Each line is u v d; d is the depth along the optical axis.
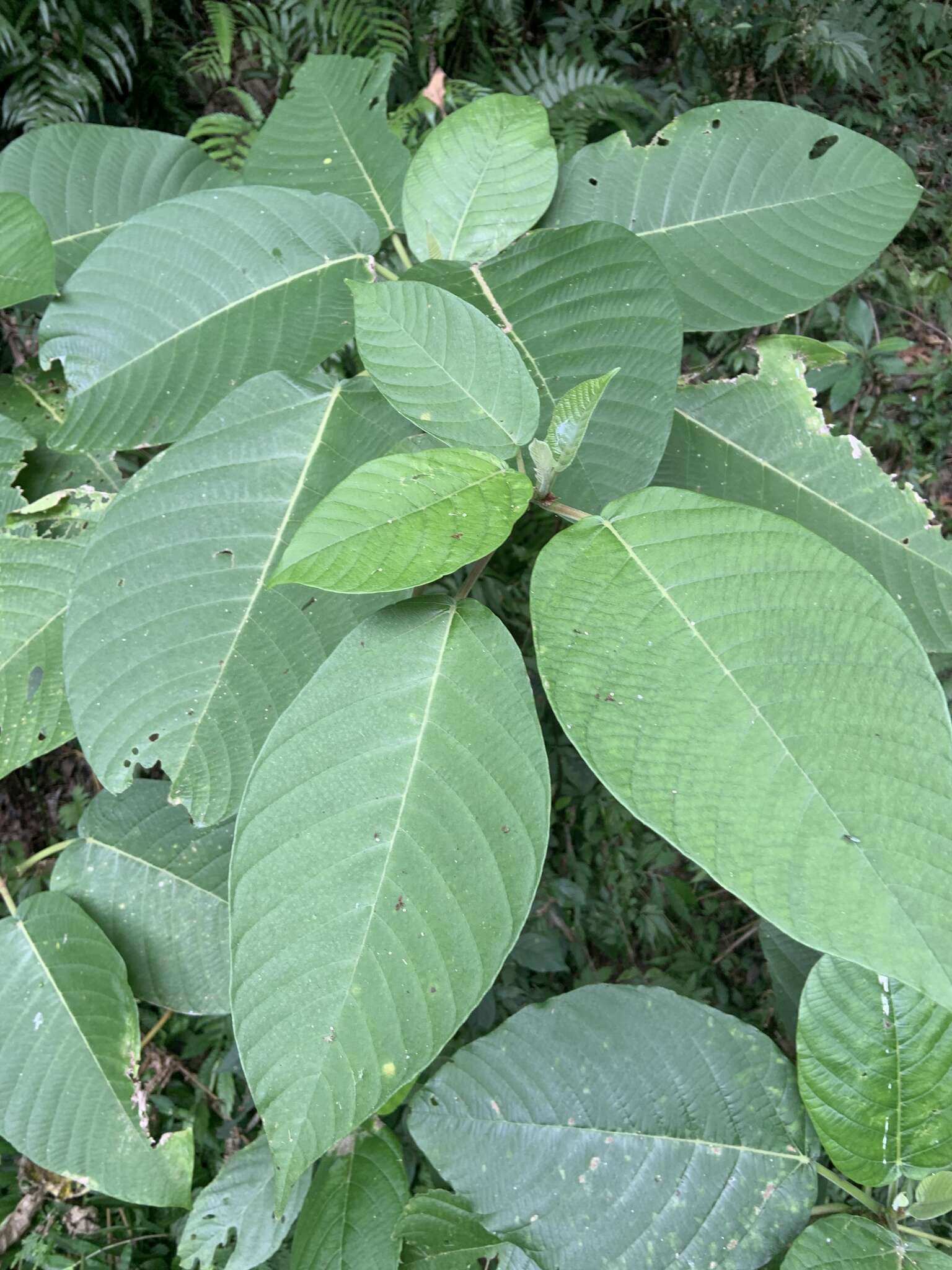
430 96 1.01
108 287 0.67
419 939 0.52
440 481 0.54
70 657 0.60
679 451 0.74
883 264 2.23
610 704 0.51
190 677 0.60
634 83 2.29
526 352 0.64
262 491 0.63
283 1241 1.26
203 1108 1.46
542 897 1.63
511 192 0.71
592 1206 0.71
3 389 0.79
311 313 0.68
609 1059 0.73
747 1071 0.72
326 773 0.54
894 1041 0.67
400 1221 0.75
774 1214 0.69
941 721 0.47
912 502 0.72
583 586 0.53
